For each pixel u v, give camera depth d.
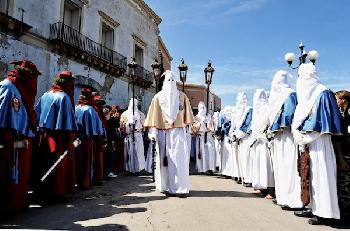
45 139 5.22
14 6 12.99
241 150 7.87
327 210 3.93
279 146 5.16
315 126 4.04
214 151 10.48
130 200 5.53
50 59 14.74
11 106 4.14
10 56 12.59
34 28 13.93
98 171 7.55
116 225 3.88
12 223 3.94
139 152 10.37
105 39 20.69
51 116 5.16
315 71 4.34
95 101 8.37
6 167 4.16
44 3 14.56
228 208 4.91
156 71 10.98
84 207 4.94
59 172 5.21
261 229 3.78
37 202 5.23
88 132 6.89
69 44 15.41
